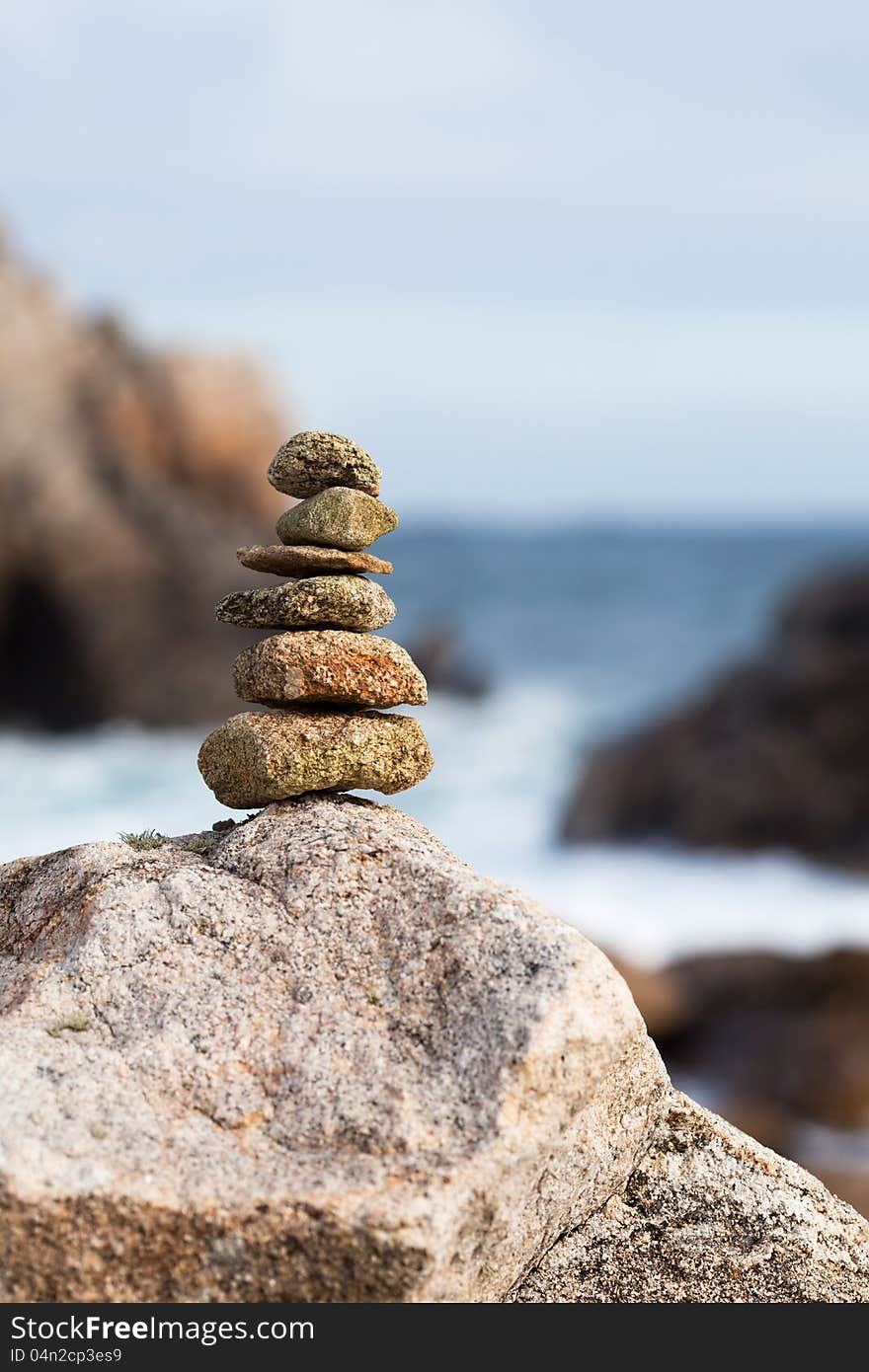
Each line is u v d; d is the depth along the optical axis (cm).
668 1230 160
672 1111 161
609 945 396
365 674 168
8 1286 145
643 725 602
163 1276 146
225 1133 150
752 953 398
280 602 168
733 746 564
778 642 605
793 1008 373
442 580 1847
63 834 548
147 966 157
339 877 160
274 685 167
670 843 550
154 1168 147
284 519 171
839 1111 325
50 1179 146
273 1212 146
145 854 165
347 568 170
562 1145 153
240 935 158
